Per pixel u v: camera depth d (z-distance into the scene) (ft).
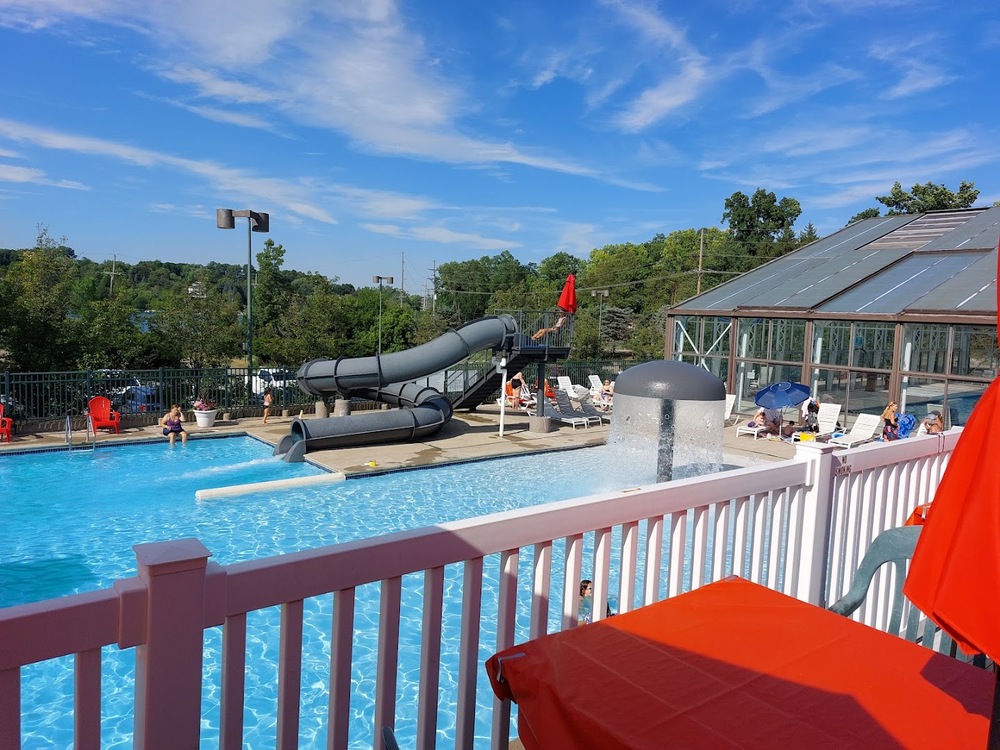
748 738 5.58
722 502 10.69
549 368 97.14
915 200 176.35
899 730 5.82
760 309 74.23
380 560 6.89
